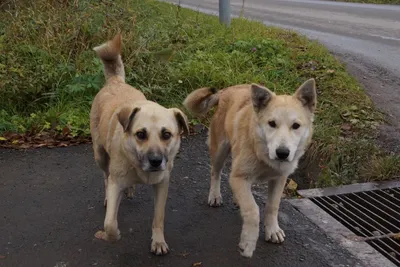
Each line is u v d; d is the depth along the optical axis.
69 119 3.00
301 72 3.63
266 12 6.89
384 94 3.44
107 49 2.31
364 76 3.80
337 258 2.00
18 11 3.78
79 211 2.23
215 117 2.29
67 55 3.41
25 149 2.77
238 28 4.57
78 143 2.85
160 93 3.24
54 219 2.17
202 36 4.15
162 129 1.88
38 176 2.50
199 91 2.33
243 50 3.89
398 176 2.62
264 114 1.97
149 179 1.93
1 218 2.17
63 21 3.59
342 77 3.56
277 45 4.00
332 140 2.79
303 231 2.15
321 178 2.62
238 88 2.27
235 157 2.05
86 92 3.17
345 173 2.65
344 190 2.51
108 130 2.05
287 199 2.41
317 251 2.03
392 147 2.82
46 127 2.95
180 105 3.14
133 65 3.32
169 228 2.13
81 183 2.44
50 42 3.46
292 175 2.72
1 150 2.75
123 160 1.93
